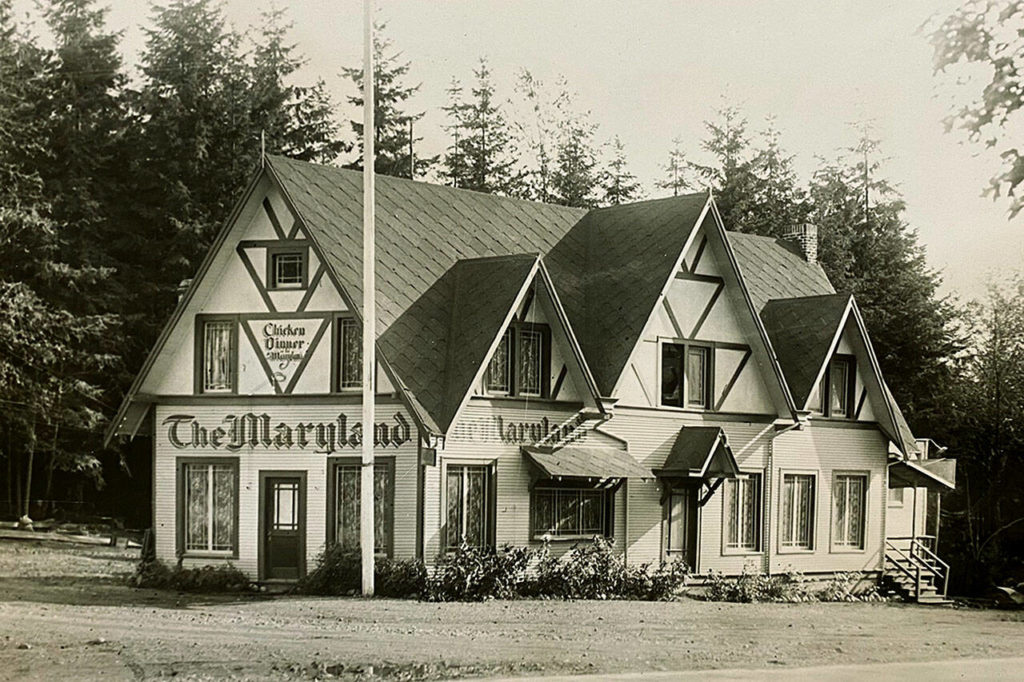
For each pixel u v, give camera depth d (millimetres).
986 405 44969
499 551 27672
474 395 27688
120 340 46219
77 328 44531
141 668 16672
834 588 34531
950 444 46031
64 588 27812
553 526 29203
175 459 29297
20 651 18000
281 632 20562
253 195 28703
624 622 23891
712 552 32406
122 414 29297
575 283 32156
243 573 28438
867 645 22469
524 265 28406
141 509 48750
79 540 41812
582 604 26953
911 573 36906
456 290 29281
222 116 50375
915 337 54031
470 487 27828
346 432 27891
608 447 30156
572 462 28719
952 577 41219
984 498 45812
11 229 45188
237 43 52062
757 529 33500
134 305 47875
